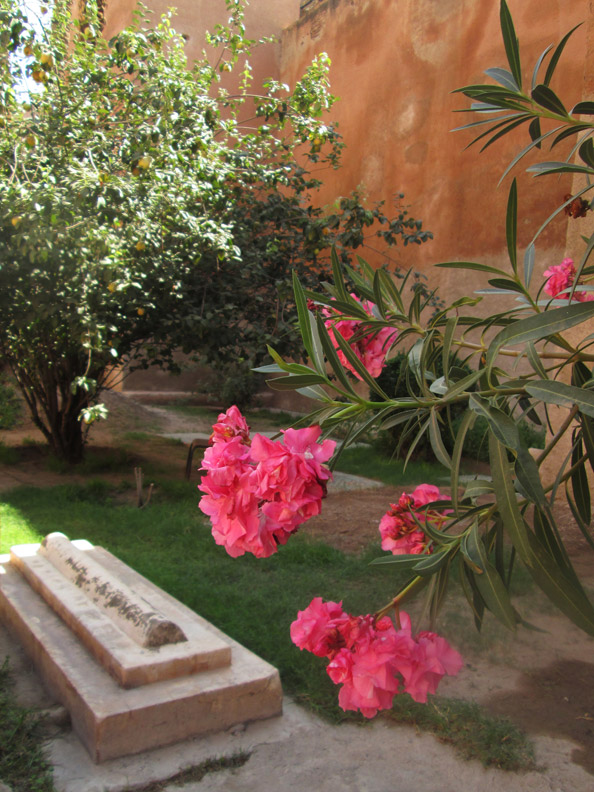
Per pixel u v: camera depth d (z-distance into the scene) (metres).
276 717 3.05
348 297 1.54
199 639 3.20
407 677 1.06
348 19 13.45
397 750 2.83
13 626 3.78
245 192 8.27
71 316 5.89
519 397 1.47
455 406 8.47
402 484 8.25
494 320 1.50
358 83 13.16
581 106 1.56
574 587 1.14
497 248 10.25
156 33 6.67
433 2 11.50
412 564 1.23
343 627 1.11
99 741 2.64
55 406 8.73
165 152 5.93
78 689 2.85
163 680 2.94
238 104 7.62
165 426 12.60
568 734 2.94
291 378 1.22
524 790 2.57
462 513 1.41
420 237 8.12
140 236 5.83
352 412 1.23
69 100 6.25
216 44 7.41
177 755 2.74
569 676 3.45
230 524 1.06
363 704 1.06
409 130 11.98
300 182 8.27
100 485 7.51
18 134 6.02
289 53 15.18
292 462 1.01
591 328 5.92
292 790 2.56
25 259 5.94
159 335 7.56
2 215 5.45
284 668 3.46
